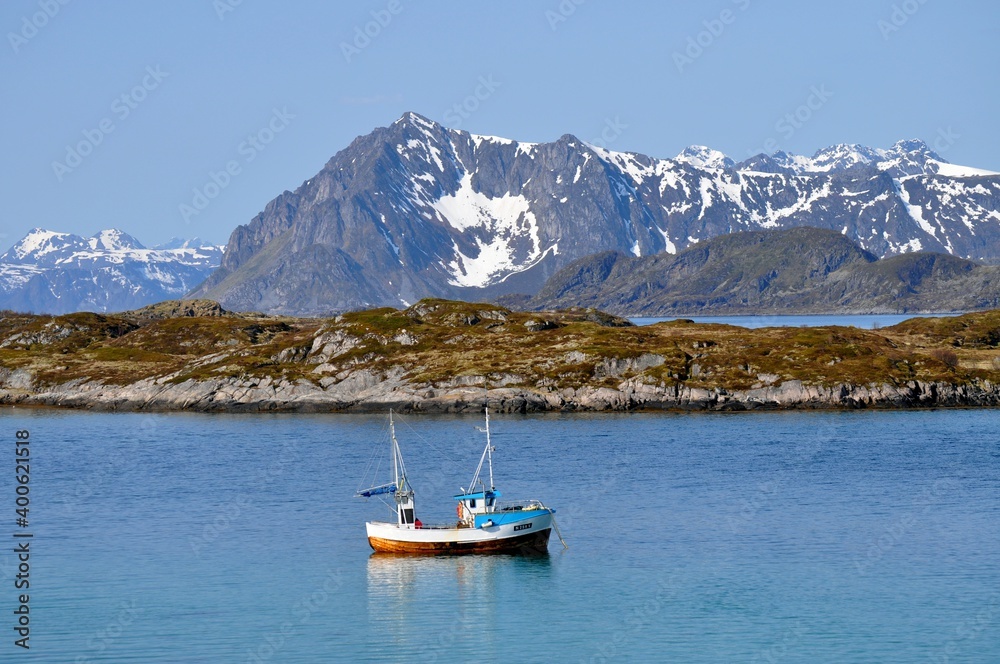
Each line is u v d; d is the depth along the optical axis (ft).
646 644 338.13
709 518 481.87
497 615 363.97
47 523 493.77
